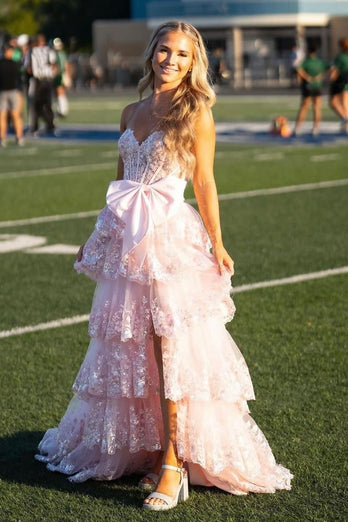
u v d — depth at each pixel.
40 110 47.81
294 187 27.19
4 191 27.47
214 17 119.31
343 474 8.43
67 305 14.45
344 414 9.90
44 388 10.82
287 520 7.54
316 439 9.23
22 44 51.22
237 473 8.03
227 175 30.31
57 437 8.75
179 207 8.05
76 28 147.62
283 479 8.22
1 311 14.13
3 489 8.20
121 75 120.25
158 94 8.20
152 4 124.56
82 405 8.52
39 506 7.86
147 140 8.10
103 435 8.16
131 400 8.12
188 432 7.95
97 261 8.15
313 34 121.44
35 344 12.47
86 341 12.59
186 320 7.80
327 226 20.72
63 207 24.28
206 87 8.12
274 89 99.62
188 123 7.95
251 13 117.31
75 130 50.34
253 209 23.23
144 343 7.98
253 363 11.55
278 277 16.00
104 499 7.99
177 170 8.08
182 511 7.75
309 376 11.09
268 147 40.25
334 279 15.84
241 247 18.55
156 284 7.87
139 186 8.03
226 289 8.05
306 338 12.55
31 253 18.39
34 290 15.39
